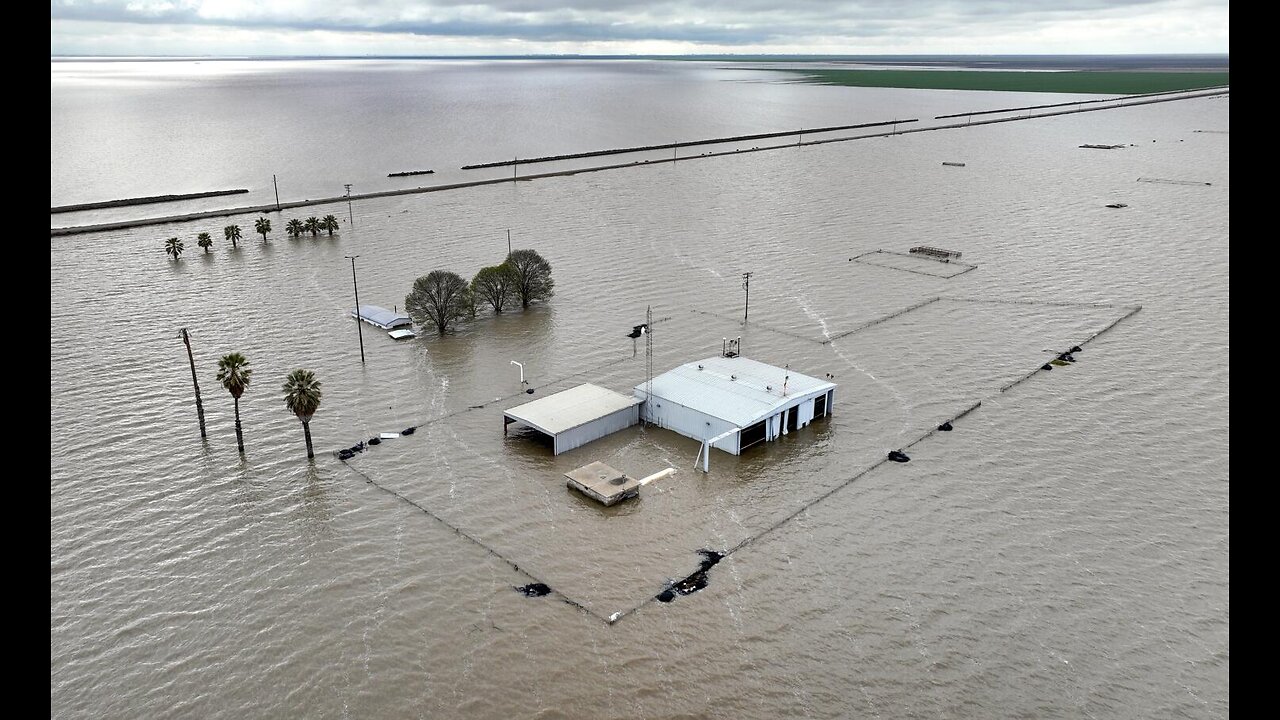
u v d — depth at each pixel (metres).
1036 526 73.62
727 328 123.81
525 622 62.16
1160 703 54.53
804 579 66.94
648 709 54.28
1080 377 104.88
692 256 164.50
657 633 60.97
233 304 133.00
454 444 89.06
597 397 94.94
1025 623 61.81
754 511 76.50
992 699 55.00
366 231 184.00
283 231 183.88
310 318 127.19
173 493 78.88
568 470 83.75
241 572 67.88
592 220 196.38
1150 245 167.25
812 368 108.62
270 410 96.12
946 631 61.09
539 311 132.50
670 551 70.56
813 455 86.50
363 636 60.88
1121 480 80.88
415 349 115.88
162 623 62.12
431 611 63.38
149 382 103.25
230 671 57.69
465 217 199.25
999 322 125.31
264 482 81.06
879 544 71.38
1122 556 69.44
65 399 98.19
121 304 132.25
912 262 158.88
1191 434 89.75
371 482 81.31
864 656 58.72
